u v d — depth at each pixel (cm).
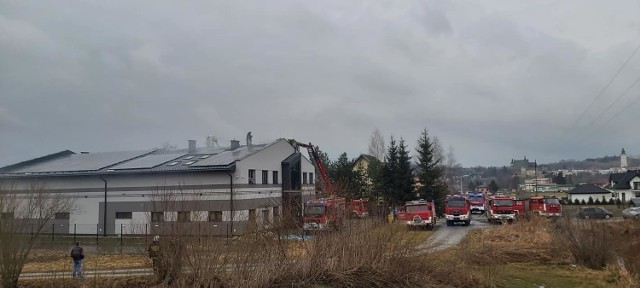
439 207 5825
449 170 9856
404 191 5675
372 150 7019
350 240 1499
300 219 1479
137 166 3878
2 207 1662
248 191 3703
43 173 3950
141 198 3747
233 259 1267
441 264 1695
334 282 1402
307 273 1384
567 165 12925
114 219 3788
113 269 1723
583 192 10031
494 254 2395
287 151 4553
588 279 2041
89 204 3859
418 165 6009
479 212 6025
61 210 3684
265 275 1291
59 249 2783
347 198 1745
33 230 1889
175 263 1222
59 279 1617
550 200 4425
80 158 4534
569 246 2428
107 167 3969
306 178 5144
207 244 1228
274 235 1377
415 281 1541
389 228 1579
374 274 1462
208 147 4653
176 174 3666
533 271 2188
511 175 14362
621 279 1998
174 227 1236
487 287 1716
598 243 2316
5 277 1524
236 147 4353
